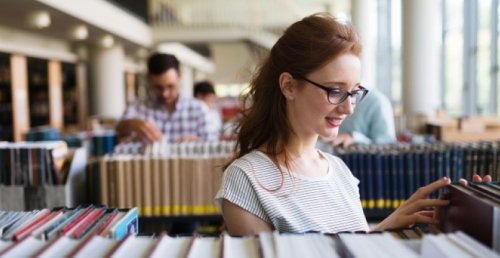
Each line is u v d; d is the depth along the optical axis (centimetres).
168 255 67
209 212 270
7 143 259
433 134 512
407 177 278
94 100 1105
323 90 99
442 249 62
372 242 68
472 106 643
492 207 69
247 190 105
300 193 107
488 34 597
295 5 1265
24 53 827
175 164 269
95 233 74
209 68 2248
